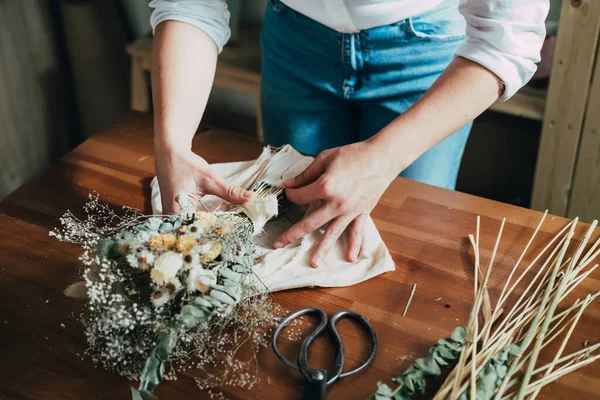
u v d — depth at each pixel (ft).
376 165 3.37
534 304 3.08
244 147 4.24
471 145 6.47
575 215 5.82
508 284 3.26
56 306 3.13
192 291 2.80
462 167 6.65
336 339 2.93
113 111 7.29
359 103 4.50
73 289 2.99
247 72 6.36
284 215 3.62
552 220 3.65
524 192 6.54
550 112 5.46
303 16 4.22
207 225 2.99
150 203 3.78
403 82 4.30
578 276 3.29
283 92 4.68
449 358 2.78
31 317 3.07
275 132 4.95
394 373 2.83
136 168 4.05
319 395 2.64
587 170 5.53
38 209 3.72
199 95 3.81
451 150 4.51
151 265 2.76
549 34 5.80
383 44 4.11
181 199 3.35
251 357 2.89
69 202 3.78
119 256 2.84
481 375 2.65
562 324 3.05
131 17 7.15
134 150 4.21
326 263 3.36
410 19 3.97
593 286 3.25
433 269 3.34
